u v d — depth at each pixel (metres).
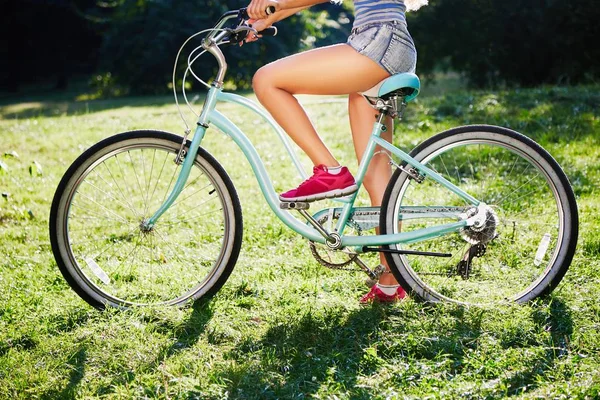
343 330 3.10
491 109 8.70
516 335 3.00
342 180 3.10
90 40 30.41
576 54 12.45
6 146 8.64
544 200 4.81
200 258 4.16
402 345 2.94
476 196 5.03
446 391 2.58
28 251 4.59
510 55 12.98
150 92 24.47
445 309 3.24
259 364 2.83
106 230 4.89
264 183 3.24
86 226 4.99
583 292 3.39
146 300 3.51
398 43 3.03
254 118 9.63
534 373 2.69
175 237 4.58
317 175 3.11
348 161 6.80
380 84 3.11
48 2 28.55
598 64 12.51
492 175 5.75
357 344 2.96
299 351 2.95
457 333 3.03
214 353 2.96
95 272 3.47
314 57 3.05
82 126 10.20
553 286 3.31
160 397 2.62
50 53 29.91
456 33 13.24
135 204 5.54
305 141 3.11
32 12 28.73
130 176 6.58
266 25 3.15
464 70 14.20
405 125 8.31
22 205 5.81
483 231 3.23
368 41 3.01
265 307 3.42
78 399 2.66
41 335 3.18
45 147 8.59
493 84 13.55
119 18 25.33
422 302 3.32
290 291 3.60
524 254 3.83
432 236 3.25
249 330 3.16
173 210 5.36
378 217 3.32
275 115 3.12
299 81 3.06
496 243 3.84
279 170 6.51
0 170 5.19
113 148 3.33
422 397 2.56
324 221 3.25
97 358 2.94
